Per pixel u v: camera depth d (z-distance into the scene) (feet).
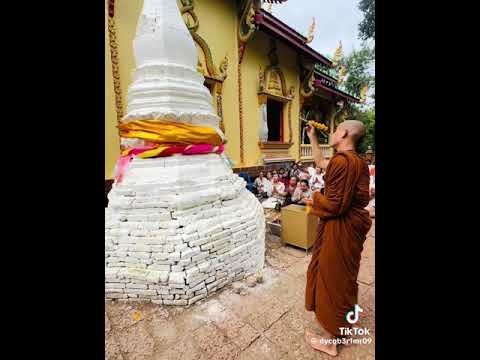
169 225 8.18
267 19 23.02
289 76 29.66
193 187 8.92
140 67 9.63
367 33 28.45
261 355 6.20
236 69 22.81
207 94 10.60
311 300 6.53
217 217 9.19
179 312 7.69
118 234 8.27
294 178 19.42
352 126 5.78
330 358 6.08
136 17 15.47
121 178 9.43
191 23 18.66
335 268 5.88
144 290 8.02
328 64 33.73
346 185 5.49
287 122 30.19
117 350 6.39
